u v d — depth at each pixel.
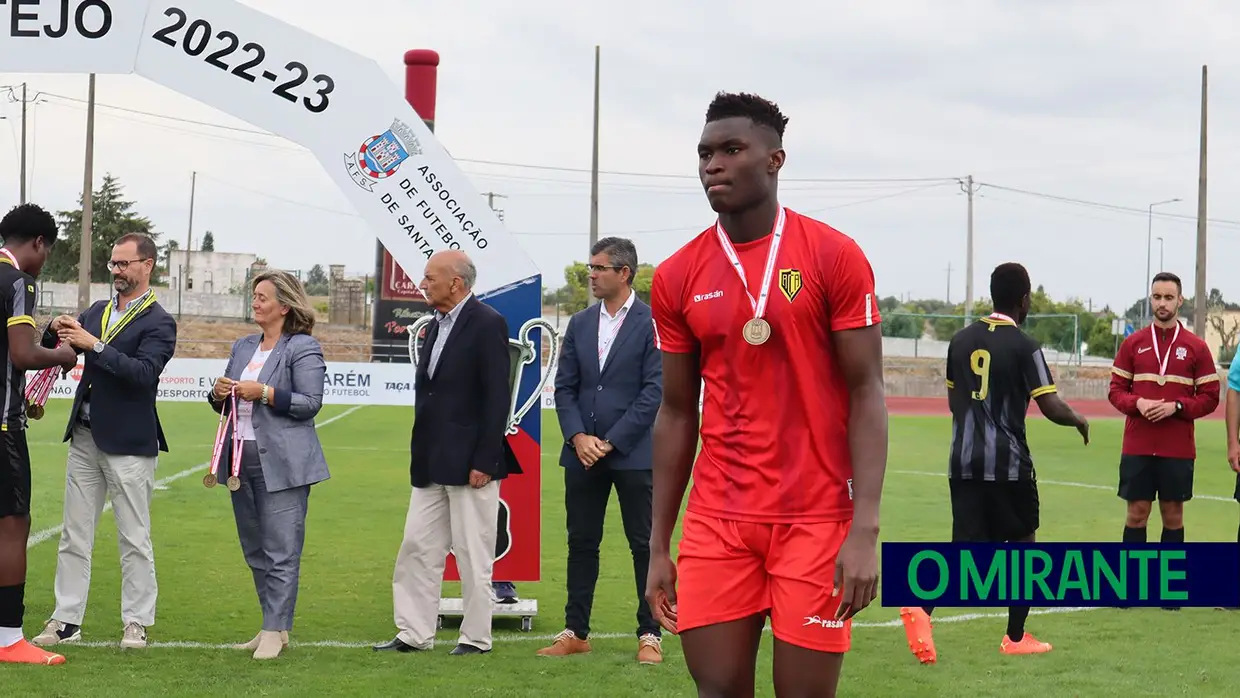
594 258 6.51
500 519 7.08
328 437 19.75
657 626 6.30
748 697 3.41
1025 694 5.69
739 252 3.35
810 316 3.26
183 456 16.06
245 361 6.52
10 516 5.83
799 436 3.30
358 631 6.92
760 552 3.34
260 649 6.18
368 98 6.82
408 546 6.45
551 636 6.95
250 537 6.55
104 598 7.61
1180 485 8.08
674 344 3.48
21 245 6.03
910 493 13.73
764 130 3.30
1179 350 8.06
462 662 6.15
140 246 6.44
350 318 43.53
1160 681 5.95
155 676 5.67
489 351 6.30
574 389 6.56
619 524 11.38
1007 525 6.43
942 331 45.28
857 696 5.64
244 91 6.77
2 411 5.76
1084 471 16.44
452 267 6.32
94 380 6.32
